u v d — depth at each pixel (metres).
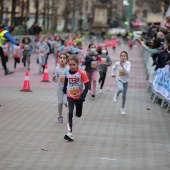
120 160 17.67
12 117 24.92
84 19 170.25
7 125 23.00
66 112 26.44
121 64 26.42
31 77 42.94
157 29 36.50
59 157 17.83
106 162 17.34
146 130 23.00
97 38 125.81
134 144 20.17
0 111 26.44
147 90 36.44
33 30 81.06
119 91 26.39
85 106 28.69
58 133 21.58
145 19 155.75
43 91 34.38
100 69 33.66
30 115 25.52
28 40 50.06
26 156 17.86
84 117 25.38
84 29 169.88
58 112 26.22
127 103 30.50
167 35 29.80
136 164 17.23
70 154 18.27
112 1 181.75
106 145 19.80
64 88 20.69
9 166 16.56
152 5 106.38
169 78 28.30
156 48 30.44
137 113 27.25
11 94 32.47
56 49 52.69
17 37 69.19
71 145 19.56
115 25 183.88
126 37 127.50
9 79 40.50
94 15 154.25
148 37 43.19
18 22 90.12
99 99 31.48
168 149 19.58
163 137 21.70
